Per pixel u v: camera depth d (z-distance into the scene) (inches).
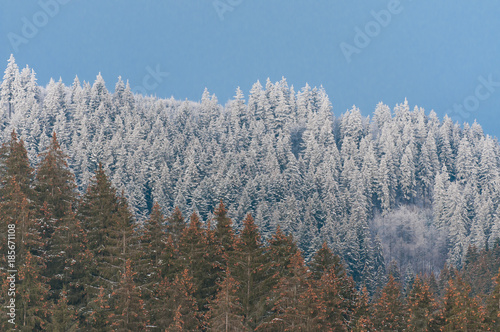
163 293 2431.1
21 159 2716.5
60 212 2716.5
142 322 2253.9
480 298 2536.9
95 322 2314.2
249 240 2481.5
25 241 2410.2
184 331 2273.6
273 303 2338.8
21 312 2279.8
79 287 2527.1
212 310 2204.7
